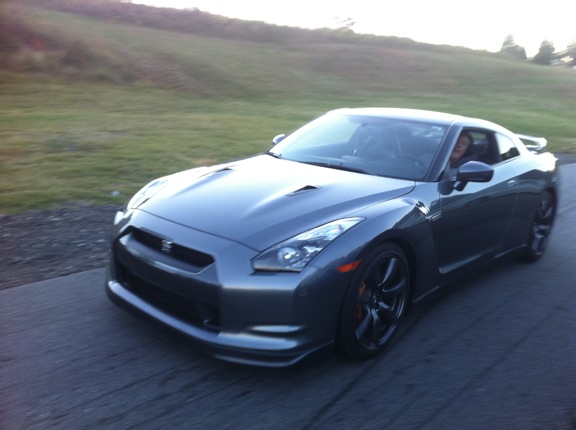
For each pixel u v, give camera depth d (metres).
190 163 8.95
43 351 3.59
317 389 3.32
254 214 3.55
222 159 9.41
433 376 3.51
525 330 4.20
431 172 4.28
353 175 4.23
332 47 37.47
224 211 3.63
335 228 3.43
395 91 28.23
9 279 4.64
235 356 3.24
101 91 18.97
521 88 30.64
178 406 3.10
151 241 3.64
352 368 3.57
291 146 4.98
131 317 4.07
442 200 4.14
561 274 5.43
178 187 4.08
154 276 3.50
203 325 3.36
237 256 3.28
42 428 2.88
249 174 4.23
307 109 19.36
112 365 3.47
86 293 4.43
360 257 3.40
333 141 4.84
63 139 10.08
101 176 7.95
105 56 22.89
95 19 35.00
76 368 3.42
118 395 3.18
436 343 3.94
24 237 5.61
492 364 3.68
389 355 3.75
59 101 16.22
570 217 7.53
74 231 5.85
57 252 5.27
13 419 2.94
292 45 37.66
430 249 4.00
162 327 3.50
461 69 34.50
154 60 24.92
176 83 22.72
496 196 4.70
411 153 4.48
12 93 16.77
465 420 3.06
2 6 24.92
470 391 3.36
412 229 3.78
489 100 26.31
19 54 20.75
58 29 24.80
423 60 35.94
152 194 4.09
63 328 3.88
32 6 31.69
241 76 25.98
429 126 4.78
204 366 3.50
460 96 27.52
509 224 5.04
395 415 3.09
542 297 4.84
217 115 15.61
